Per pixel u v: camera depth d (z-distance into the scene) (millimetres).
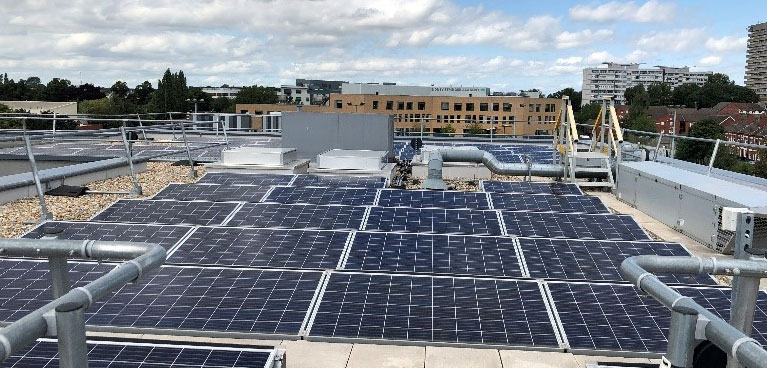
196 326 7457
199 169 25688
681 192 15688
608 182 21375
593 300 8211
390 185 21953
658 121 129250
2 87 147625
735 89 181875
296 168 22469
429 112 109000
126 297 8070
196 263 9633
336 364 7102
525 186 18953
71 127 60438
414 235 10984
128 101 134625
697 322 3711
